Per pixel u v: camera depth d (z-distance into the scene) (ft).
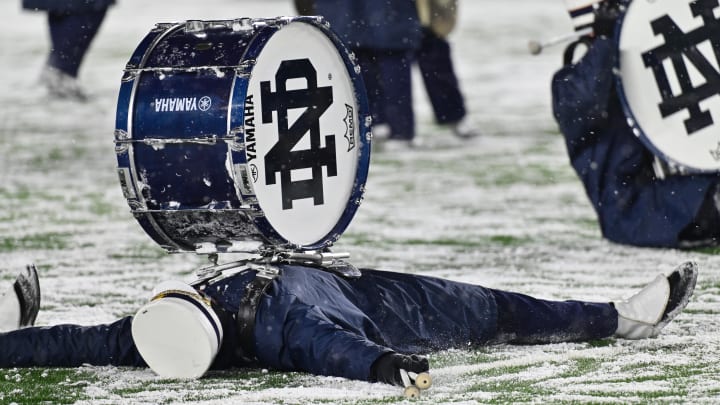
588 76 86.17
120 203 116.06
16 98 198.29
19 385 52.21
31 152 149.38
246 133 51.70
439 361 55.16
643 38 83.61
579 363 55.21
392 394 49.11
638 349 57.93
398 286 56.34
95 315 67.51
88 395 50.29
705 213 85.81
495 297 57.47
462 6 380.78
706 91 82.33
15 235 98.43
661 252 86.69
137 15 349.61
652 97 83.61
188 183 52.44
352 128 56.49
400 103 149.89
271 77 52.90
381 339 53.57
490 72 232.32
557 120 89.71
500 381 51.93
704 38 82.23
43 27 322.55
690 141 82.99
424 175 132.05
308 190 54.60
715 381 51.37
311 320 51.49
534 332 57.77
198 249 55.26
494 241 94.38
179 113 52.06
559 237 95.30
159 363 52.75
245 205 51.88
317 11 136.67
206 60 52.37
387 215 108.27
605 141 88.74
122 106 52.90
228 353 53.62
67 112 184.14
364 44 140.26
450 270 81.92
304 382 51.70
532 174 131.95
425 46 159.43
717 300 69.72
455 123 160.76
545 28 306.35
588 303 58.90
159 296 52.54
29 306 57.57
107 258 88.17
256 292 52.44
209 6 374.63
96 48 269.64
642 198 88.48
